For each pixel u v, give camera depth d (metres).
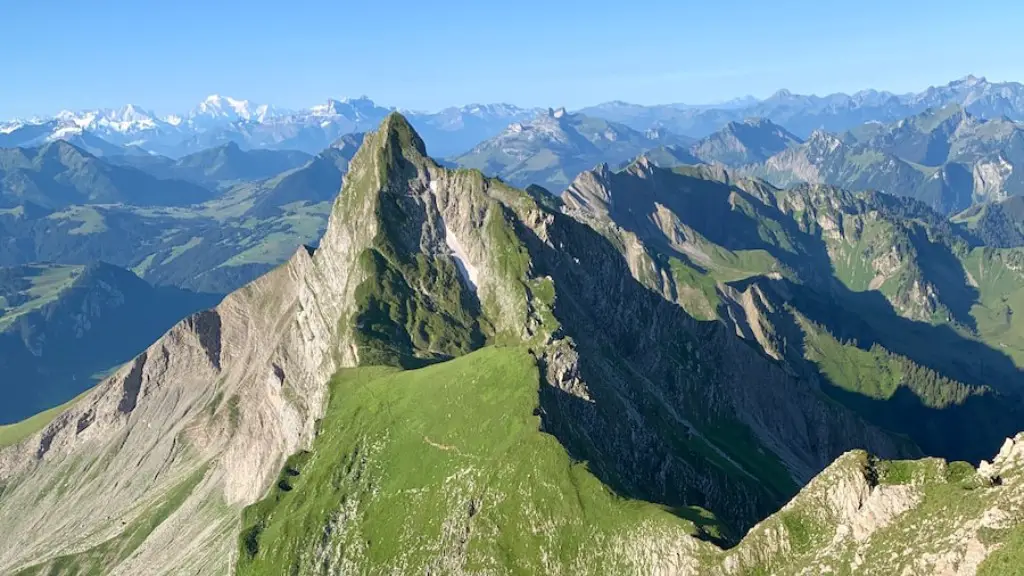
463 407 175.38
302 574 164.25
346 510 170.38
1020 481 100.25
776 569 117.00
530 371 175.38
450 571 146.12
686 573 124.94
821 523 119.06
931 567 98.88
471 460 160.88
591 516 141.12
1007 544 93.25
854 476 118.31
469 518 151.00
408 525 158.50
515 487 149.75
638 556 132.12
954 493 106.19
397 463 173.38
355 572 157.62
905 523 107.50
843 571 108.00
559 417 171.62
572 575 135.88
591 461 162.25
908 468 116.38
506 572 140.25
